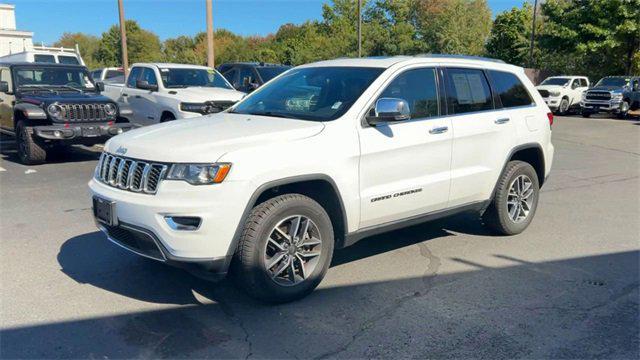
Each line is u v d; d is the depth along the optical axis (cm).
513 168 593
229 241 383
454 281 480
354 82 488
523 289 464
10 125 1117
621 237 620
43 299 434
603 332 387
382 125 465
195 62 6769
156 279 477
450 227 654
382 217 473
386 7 5697
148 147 402
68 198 782
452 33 4853
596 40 3136
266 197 425
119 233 417
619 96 2414
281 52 5866
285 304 429
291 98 508
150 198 383
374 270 506
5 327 387
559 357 353
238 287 419
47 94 1067
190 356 351
